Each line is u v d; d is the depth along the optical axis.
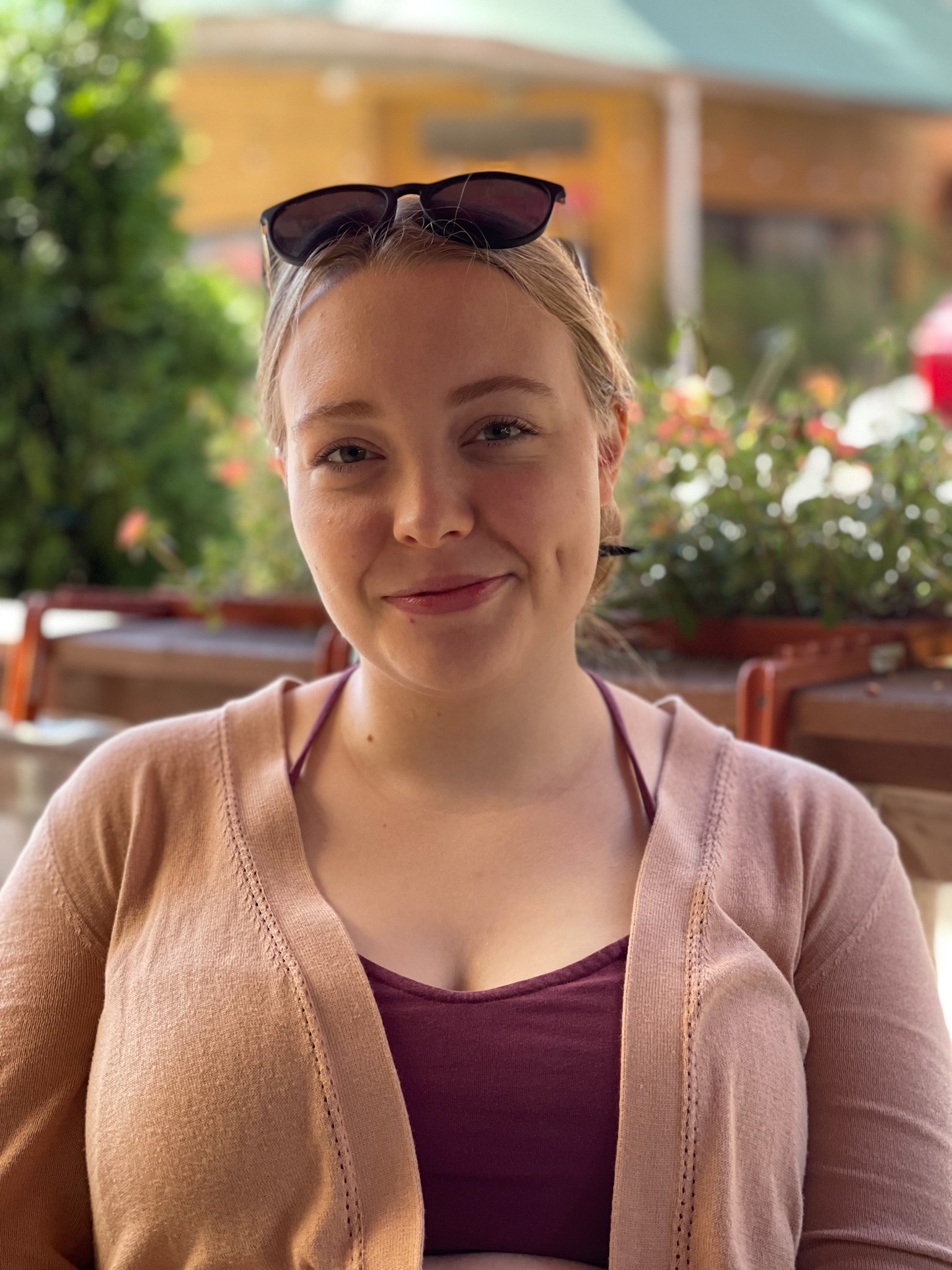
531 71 6.12
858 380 2.23
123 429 3.37
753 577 2.09
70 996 1.32
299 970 1.21
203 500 3.48
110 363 3.45
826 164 9.91
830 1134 1.26
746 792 1.37
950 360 3.73
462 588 1.19
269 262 1.35
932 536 2.03
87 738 2.30
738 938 1.26
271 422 1.35
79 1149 1.32
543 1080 1.18
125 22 3.43
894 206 10.42
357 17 5.10
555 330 1.22
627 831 1.34
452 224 1.20
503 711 1.30
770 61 6.57
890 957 1.31
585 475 1.24
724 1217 1.16
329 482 1.21
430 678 1.20
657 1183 1.16
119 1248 1.24
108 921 1.34
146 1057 1.23
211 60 5.77
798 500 2.06
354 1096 1.17
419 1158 1.18
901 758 1.69
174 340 3.54
